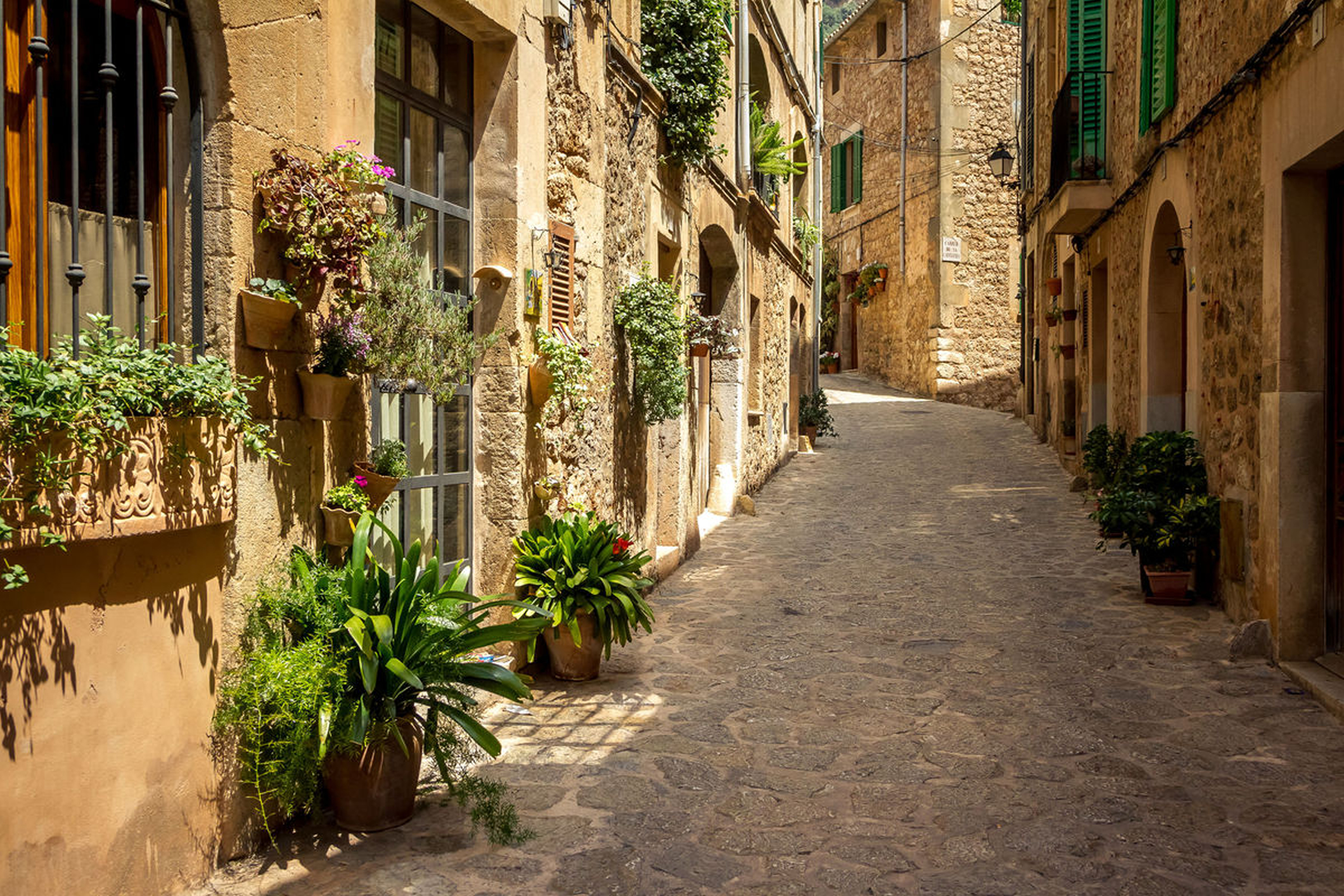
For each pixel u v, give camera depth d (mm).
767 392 13922
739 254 11312
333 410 3643
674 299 7340
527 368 5375
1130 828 3721
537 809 3875
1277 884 3289
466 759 4039
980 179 21859
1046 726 4812
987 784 4133
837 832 3701
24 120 2836
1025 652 6078
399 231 4590
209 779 3248
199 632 3184
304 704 3291
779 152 12164
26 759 2566
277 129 3486
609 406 6832
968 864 3447
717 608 7352
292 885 3236
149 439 2828
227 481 3160
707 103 8211
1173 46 8016
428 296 3996
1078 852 3533
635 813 3850
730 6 8422
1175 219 8523
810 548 9727
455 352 4109
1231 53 6465
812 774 4250
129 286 3189
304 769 3426
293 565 3586
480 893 3221
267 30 3418
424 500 4895
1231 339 6543
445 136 5066
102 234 3125
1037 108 15695
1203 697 5191
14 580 2375
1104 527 7324
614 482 7020
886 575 8414
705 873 3383
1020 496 12164
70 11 3025
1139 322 9414
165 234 3184
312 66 3664
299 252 3475
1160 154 8359
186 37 3230
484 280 5230
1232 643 5844
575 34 5941
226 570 3309
